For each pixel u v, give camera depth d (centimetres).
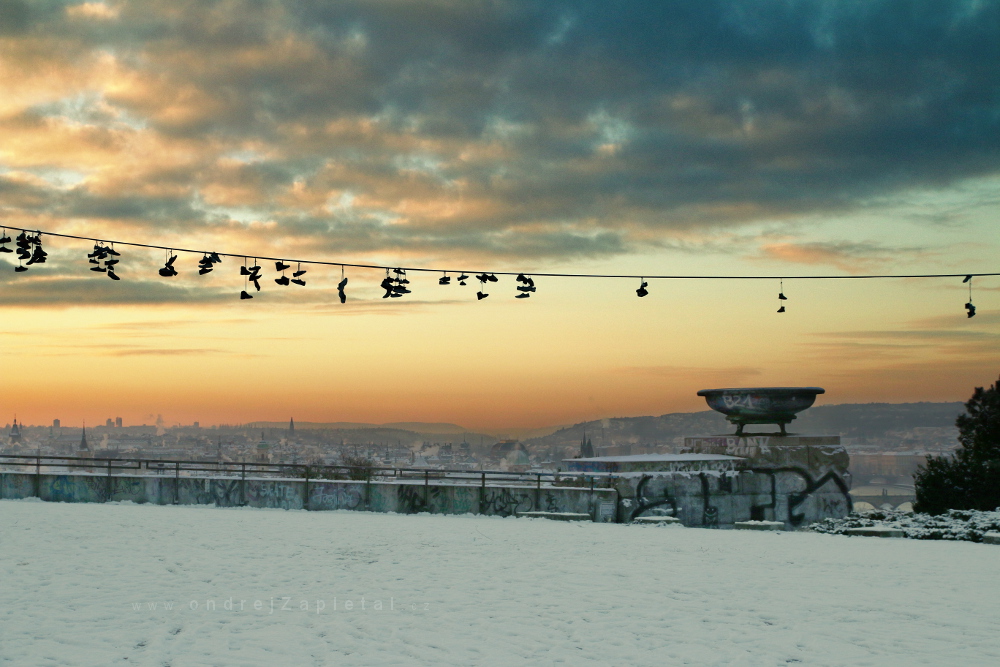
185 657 1075
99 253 2020
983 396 3045
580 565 1867
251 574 1666
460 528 2580
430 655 1112
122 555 1844
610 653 1137
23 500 3084
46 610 1307
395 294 2216
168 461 3197
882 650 1161
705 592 1566
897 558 2062
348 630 1236
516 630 1253
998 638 1230
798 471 3225
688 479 3114
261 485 3109
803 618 1354
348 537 2273
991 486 2850
